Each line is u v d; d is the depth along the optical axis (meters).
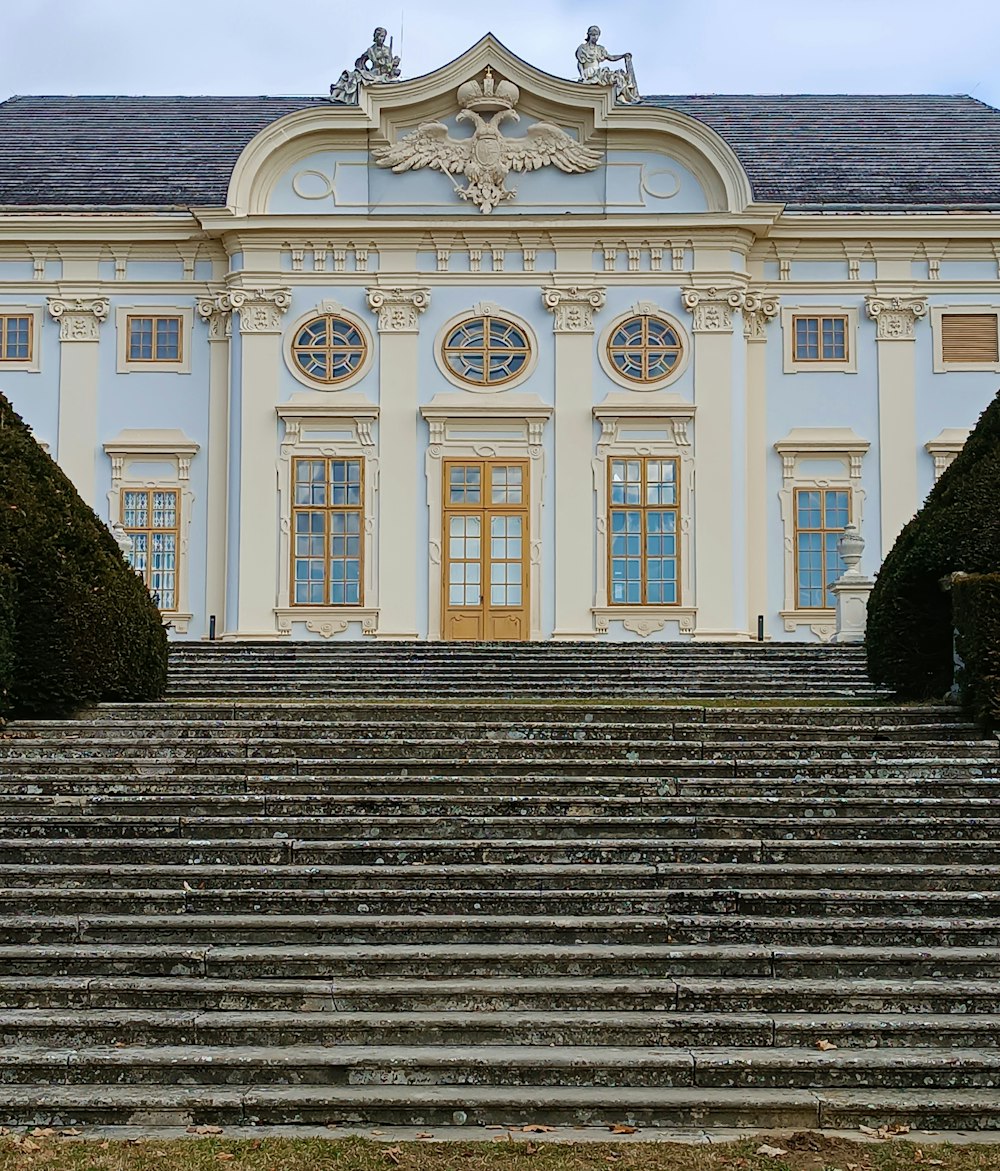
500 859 12.16
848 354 31.91
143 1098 9.16
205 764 13.52
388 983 10.40
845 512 31.78
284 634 30.69
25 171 33.81
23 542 15.40
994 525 15.97
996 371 31.84
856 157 34.34
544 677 22.59
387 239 31.23
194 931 11.02
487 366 31.23
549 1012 10.17
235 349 31.33
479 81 31.38
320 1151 8.55
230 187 31.11
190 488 31.70
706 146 31.20
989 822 12.44
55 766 13.53
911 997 10.23
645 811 12.76
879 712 15.00
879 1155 8.54
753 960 10.63
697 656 23.95
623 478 31.06
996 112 36.66
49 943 10.97
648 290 31.33
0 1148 8.59
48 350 31.97
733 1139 8.83
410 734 14.50
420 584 30.84
